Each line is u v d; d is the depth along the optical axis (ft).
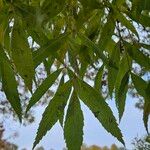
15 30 1.68
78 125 1.73
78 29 1.97
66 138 1.72
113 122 1.71
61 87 1.77
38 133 1.71
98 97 1.75
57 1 1.84
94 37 2.37
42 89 1.77
